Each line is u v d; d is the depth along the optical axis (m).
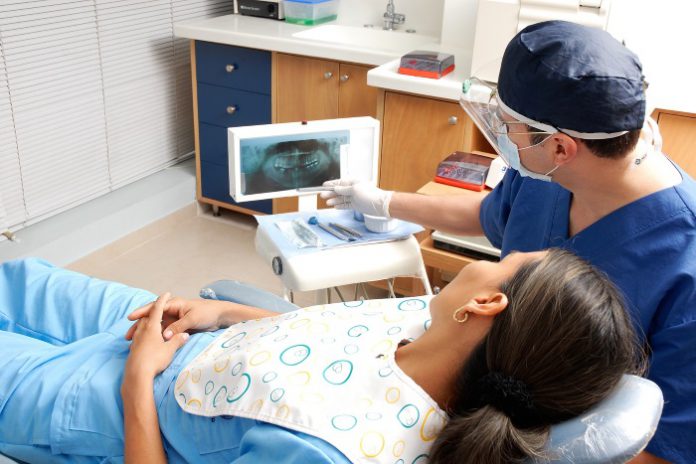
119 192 3.27
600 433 0.80
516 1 2.27
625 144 0.99
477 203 1.50
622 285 1.05
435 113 2.50
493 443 0.81
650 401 0.84
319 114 3.01
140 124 3.33
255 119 3.18
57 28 2.77
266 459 0.93
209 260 3.10
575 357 0.81
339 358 1.03
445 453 0.86
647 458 0.99
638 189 1.05
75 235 2.87
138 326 1.31
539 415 0.84
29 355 1.33
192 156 3.77
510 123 1.06
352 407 0.95
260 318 1.34
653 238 1.04
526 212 1.27
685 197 1.04
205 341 1.30
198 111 3.31
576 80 0.95
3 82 2.61
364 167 1.81
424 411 0.93
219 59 3.14
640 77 0.97
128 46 3.14
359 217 1.83
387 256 1.69
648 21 2.27
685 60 2.31
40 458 1.27
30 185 2.82
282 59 2.98
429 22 3.21
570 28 1.02
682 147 2.26
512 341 0.83
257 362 1.07
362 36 3.32
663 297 1.02
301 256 1.65
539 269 0.86
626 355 0.83
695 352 0.96
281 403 0.97
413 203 1.59
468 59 2.74
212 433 1.08
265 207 3.34
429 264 2.00
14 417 1.27
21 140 2.74
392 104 2.57
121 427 1.19
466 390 0.90
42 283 1.58
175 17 3.39
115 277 2.91
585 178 1.05
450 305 0.96
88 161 3.08
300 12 3.24
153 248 3.18
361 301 1.25
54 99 2.84
